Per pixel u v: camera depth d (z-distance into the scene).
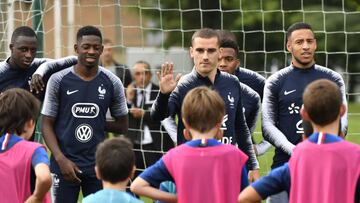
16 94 8.21
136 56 25.31
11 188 7.93
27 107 8.18
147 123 14.40
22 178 7.95
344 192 7.12
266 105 10.49
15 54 10.63
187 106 7.74
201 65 9.70
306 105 7.27
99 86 10.62
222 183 7.61
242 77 11.99
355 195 7.16
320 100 7.18
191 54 10.09
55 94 10.54
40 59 11.08
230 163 7.66
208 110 7.67
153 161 14.33
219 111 7.74
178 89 9.67
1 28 14.87
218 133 7.93
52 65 10.68
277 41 31.72
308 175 7.19
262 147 11.87
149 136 14.39
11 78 10.79
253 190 7.27
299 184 7.20
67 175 10.26
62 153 10.49
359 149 7.21
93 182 10.59
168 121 9.77
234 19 32.41
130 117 14.48
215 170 7.60
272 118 10.45
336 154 7.15
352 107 33.41
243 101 11.05
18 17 15.27
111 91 10.73
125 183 7.45
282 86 10.47
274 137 10.24
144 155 14.33
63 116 10.58
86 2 25.44
